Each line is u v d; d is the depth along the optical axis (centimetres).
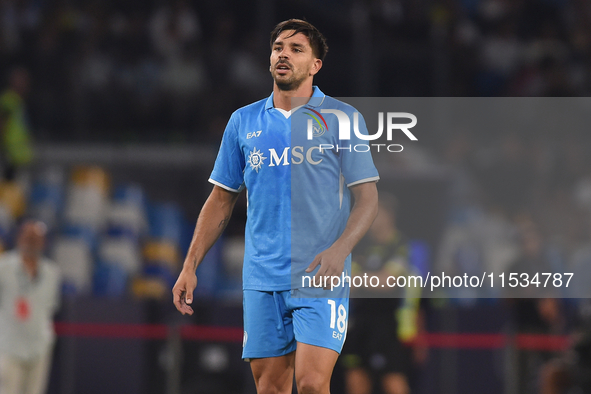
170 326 2361
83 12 4072
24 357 2094
